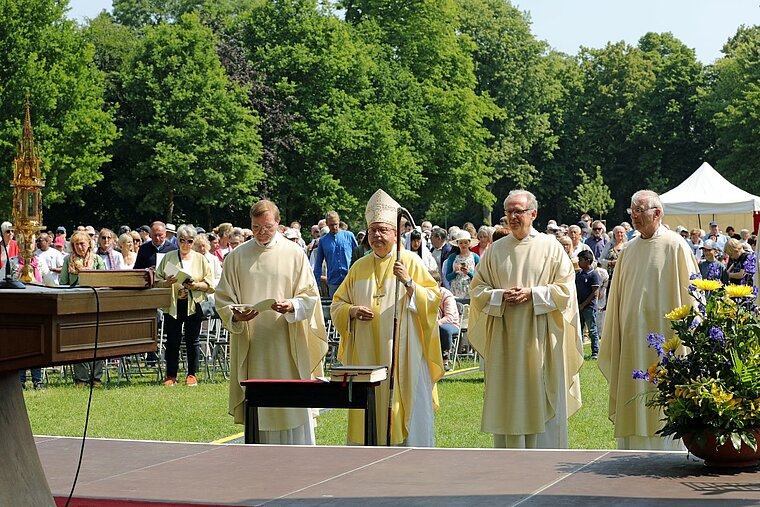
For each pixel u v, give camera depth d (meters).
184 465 6.61
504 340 8.99
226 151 50.34
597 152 83.56
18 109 43.91
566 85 84.56
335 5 60.69
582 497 5.31
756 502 5.10
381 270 8.96
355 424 8.90
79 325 4.03
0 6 44.09
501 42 73.88
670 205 32.31
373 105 56.34
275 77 54.38
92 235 21.83
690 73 83.12
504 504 5.22
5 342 3.98
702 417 5.92
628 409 8.63
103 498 5.68
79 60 46.28
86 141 45.97
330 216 18.28
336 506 5.35
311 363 9.16
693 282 6.32
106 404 12.96
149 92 49.72
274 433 9.02
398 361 8.74
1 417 4.31
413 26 59.69
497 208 83.12
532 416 8.88
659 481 5.65
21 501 4.27
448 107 60.16
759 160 72.69
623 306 8.73
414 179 57.56
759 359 5.98
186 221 55.84
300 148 53.19
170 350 14.87
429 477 6.00
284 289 9.09
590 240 21.78
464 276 17.41
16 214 5.33
